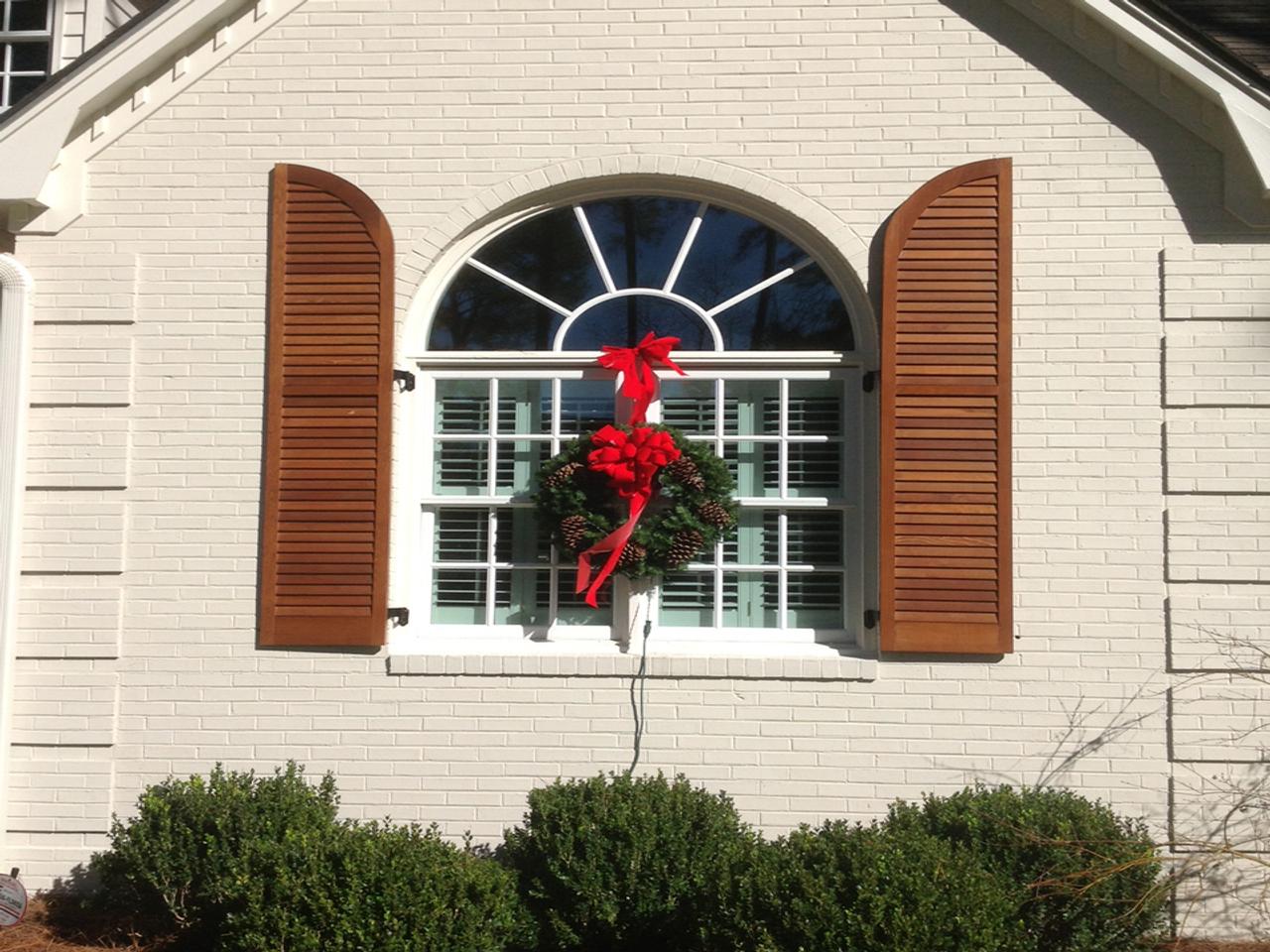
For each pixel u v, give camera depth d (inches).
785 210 282.0
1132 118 278.2
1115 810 266.8
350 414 280.2
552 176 284.4
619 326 290.4
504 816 273.0
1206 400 271.7
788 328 288.2
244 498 280.8
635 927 237.1
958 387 273.6
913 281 276.4
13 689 277.9
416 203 285.4
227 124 288.4
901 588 271.0
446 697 275.6
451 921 212.5
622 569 273.0
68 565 279.9
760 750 271.7
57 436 282.7
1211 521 270.1
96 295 285.1
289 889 215.5
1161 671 268.8
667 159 283.0
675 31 285.7
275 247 283.6
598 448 273.1
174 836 252.8
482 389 292.5
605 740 273.4
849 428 284.7
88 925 261.6
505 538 288.8
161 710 277.1
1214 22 308.8
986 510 271.3
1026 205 278.7
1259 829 264.2
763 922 202.5
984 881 206.7
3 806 275.4
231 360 283.7
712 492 274.2
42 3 341.7
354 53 288.7
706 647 280.8
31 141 280.8
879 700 271.4
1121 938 234.5
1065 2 278.7
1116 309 275.4
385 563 276.7
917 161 280.5
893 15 283.3
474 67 287.3
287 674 277.1
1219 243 274.7
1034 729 269.3
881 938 193.8
